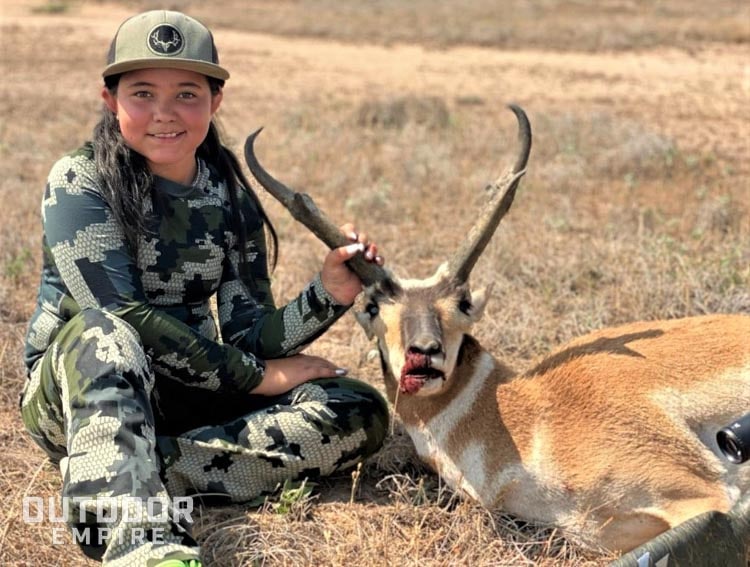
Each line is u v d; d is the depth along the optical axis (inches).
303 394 168.4
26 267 280.5
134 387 140.9
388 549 151.3
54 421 155.8
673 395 159.2
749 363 161.8
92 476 133.5
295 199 167.2
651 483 151.3
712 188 397.1
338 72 806.5
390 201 367.2
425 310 160.4
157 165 159.8
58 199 154.0
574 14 1228.5
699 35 991.6
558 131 501.0
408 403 167.8
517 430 159.5
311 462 166.2
